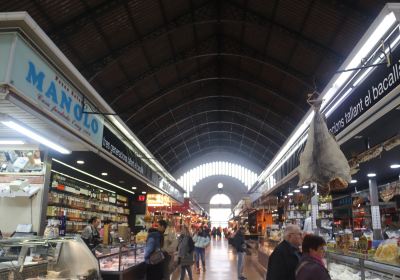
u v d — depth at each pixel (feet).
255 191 94.38
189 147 115.96
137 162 40.04
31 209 21.56
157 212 60.49
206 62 57.98
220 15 42.83
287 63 47.03
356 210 39.37
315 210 25.38
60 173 35.68
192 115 78.74
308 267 10.14
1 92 14.28
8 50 14.82
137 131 68.49
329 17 34.81
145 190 55.98
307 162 13.38
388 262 11.34
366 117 17.71
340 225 39.27
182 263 30.01
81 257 13.71
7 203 21.72
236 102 76.07
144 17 38.17
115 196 54.19
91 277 13.19
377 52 16.61
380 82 16.26
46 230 21.57
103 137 26.99
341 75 19.27
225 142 124.98
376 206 32.63
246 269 42.75
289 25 39.47
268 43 45.50
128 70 46.70
